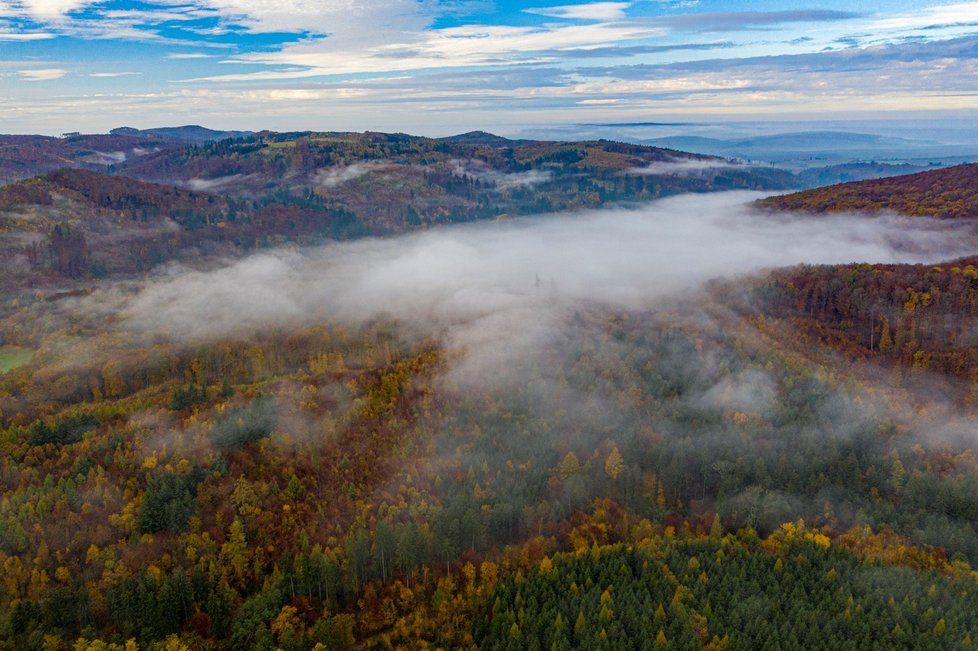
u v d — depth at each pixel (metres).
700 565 131.25
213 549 139.62
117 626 121.81
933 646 106.12
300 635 122.25
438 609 128.50
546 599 122.94
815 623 112.75
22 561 129.25
